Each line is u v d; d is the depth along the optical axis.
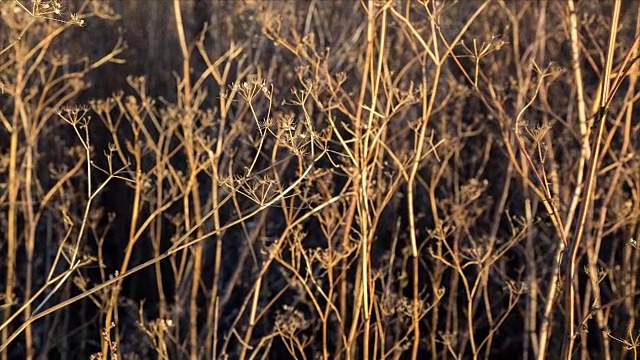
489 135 3.91
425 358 3.91
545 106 3.48
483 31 4.44
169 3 5.18
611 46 2.20
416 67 4.15
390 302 3.34
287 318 3.64
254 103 4.09
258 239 3.90
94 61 4.95
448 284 3.98
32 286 4.07
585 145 2.66
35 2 2.17
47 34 3.83
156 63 5.05
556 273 2.85
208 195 4.13
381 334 2.96
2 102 4.45
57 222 4.17
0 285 4.05
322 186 3.29
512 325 4.02
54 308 2.20
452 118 4.04
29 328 3.53
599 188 3.60
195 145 3.67
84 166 4.43
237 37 4.61
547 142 3.36
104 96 4.93
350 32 4.59
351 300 3.77
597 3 4.07
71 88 4.71
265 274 3.75
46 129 4.21
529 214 3.21
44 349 3.68
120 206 4.31
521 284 3.25
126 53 5.09
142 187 3.36
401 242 4.07
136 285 4.27
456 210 3.38
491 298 3.99
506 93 4.37
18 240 3.81
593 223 3.25
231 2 4.53
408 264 4.00
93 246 4.38
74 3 4.94
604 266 3.30
